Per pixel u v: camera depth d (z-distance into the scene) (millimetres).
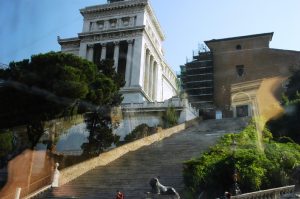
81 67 20922
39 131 17375
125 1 49656
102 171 21359
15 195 17078
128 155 24766
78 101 17422
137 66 45469
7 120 10352
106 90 23188
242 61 43438
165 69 54438
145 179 18359
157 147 25672
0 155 18453
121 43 48406
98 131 23812
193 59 48062
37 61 13844
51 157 20250
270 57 36156
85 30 50219
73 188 18203
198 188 14883
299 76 26672
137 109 33906
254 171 14617
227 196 12062
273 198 12523
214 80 44875
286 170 15461
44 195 17516
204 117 40500
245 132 21891
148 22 50656
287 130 22891
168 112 34594
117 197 14797
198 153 21797
